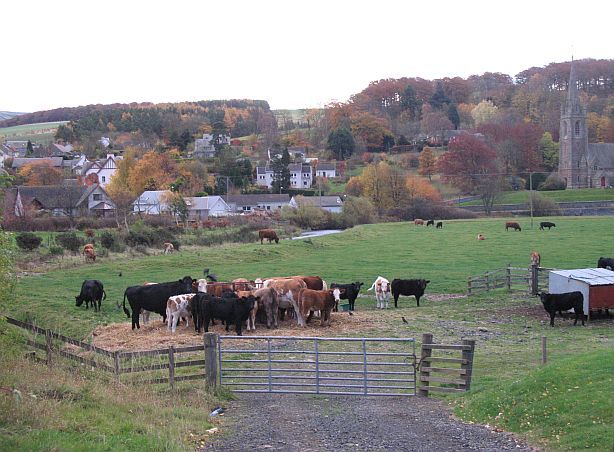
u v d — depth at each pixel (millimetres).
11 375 15594
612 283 30625
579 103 160000
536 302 36062
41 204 91625
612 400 14438
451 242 69375
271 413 16625
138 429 13766
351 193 126312
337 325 27938
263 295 26750
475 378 19844
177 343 23766
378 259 55625
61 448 11523
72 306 32438
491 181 119375
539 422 14383
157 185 124250
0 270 14938
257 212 110438
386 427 15070
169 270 46875
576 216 106062
